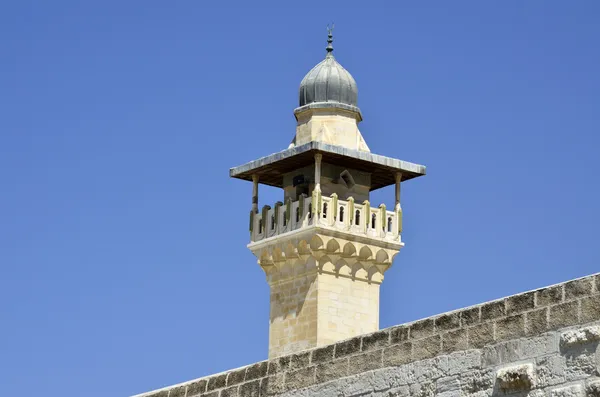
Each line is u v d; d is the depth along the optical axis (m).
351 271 85.00
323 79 87.19
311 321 83.69
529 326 33.03
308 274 84.56
